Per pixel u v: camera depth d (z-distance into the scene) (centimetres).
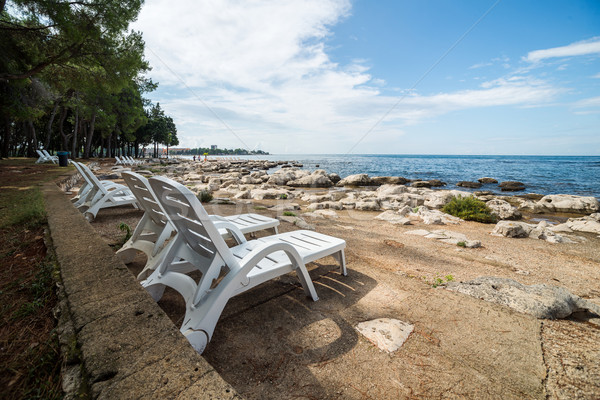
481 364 188
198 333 184
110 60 1098
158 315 156
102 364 119
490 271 379
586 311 264
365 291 293
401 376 176
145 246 303
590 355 198
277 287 298
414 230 602
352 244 478
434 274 355
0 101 1284
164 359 123
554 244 538
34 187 706
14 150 3922
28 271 236
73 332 144
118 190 550
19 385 121
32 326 162
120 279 199
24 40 1041
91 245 271
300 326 227
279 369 180
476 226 705
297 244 307
